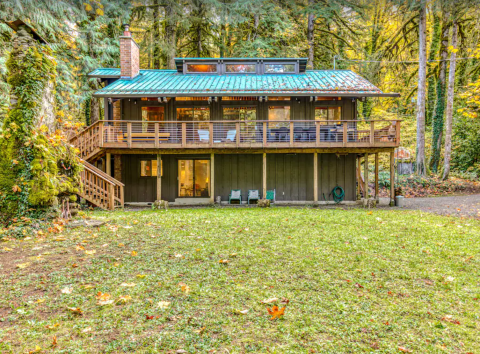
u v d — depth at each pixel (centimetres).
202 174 1547
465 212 1062
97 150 1282
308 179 1516
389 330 312
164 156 1521
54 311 343
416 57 2467
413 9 1947
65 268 469
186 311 341
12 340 286
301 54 2358
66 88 1555
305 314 339
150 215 971
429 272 471
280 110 1516
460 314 348
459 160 2155
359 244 618
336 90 1371
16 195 782
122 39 1559
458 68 2342
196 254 541
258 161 1529
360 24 2591
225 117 1519
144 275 440
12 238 657
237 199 1516
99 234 686
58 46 1569
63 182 889
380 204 1343
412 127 2677
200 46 2362
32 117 826
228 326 313
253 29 2302
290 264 498
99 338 291
